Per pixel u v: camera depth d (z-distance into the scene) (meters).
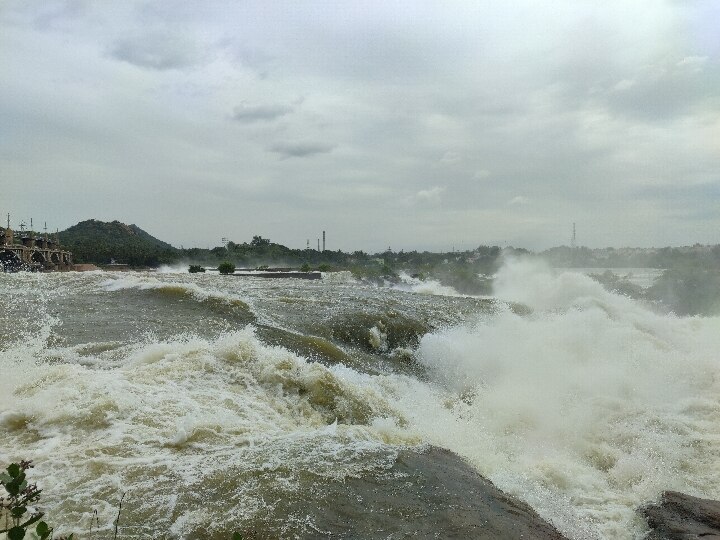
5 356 9.27
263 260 98.75
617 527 5.96
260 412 7.77
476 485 6.15
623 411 10.34
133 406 7.11
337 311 15.94
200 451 6.10
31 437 6.13
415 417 9.30
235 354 9.48
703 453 8.40
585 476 7.55
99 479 5.30
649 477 7.51
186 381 8.38
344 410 8.73
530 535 5.14
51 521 4.54
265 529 4.66
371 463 6.25
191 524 4.64
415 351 14.33
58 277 20.83
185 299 15.61
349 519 4.97
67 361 9.20
